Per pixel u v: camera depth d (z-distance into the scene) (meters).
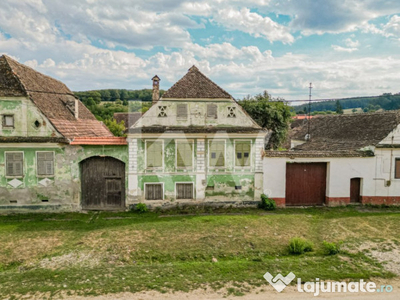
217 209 18.44
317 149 24.08
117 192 18.34
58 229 14.89
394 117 20.23
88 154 17.78
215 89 18.94
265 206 18.38
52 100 19.91
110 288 9.23
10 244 13.01
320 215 17.17
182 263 11.30
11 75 17.47
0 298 8.64
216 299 8.58
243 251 12.49
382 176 19.08
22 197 17.47
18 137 17.08
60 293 8.94
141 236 13.94
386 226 15.30
